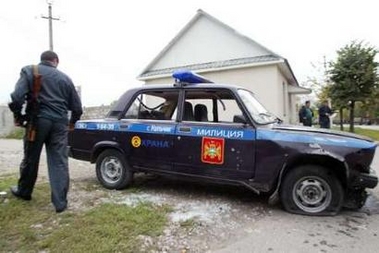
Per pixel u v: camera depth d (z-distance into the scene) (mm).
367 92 23344
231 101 5270
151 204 4969
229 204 5156
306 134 4789
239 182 5000
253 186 4930
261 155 4859
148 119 5750
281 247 3750
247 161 4934
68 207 4793
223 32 20141
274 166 4797
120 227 4074
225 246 3771
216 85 5410
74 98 4824
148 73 22141
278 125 5270
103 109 20109
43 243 3701
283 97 20500
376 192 6066
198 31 20953
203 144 5199
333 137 4730
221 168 5082
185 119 5477
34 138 4527
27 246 3691
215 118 5449
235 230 4191
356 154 4555
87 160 6117
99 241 3732
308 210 4762
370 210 5023
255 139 4898
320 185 4738
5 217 4379
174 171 5426
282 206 5027
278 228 4273
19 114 4457
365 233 4145
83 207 4809
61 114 4637
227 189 5988
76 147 6160
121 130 5812
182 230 4121
